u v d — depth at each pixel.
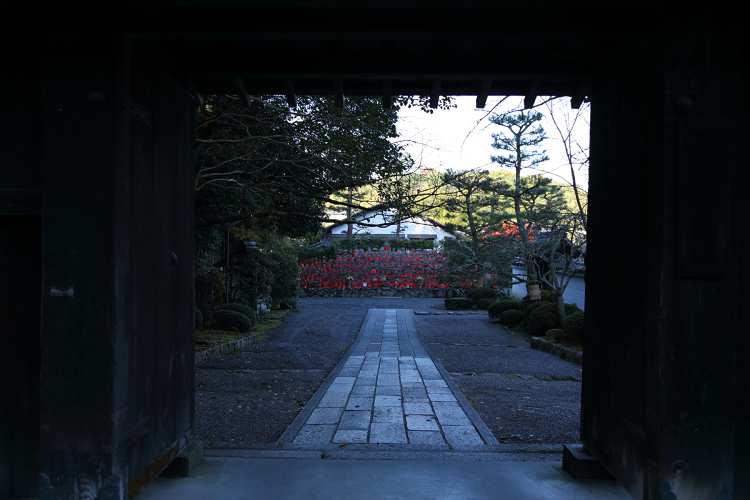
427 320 14.01
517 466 2.82
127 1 1.84
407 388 5.56
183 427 2.68
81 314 1.88
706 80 1.86
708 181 1.87
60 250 1.88
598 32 1.97
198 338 9.00
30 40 2.01
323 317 14.62
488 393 5.55
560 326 10.00
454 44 2.52
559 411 4.71
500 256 11.23
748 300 1.97
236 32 2.01
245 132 7.06
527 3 1.83
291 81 2.83
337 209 9.84
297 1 1.82
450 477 2.64
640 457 2.10
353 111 5.70
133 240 2.05
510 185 11.41
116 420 1.89
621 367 2.31
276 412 4.66
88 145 1.87
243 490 2.44
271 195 7.61
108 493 1.87
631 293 2.21
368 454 3.01
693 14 1.86
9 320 2.20
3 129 2.00
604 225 2.56
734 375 1.90
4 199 1.97
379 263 22.59
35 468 2.21
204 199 8.30
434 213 11.22
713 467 1.89
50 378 1.89
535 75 2.58
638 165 2.15
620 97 2.36
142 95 2.14
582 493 2.46
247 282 13.57
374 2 1.83
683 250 1.86
